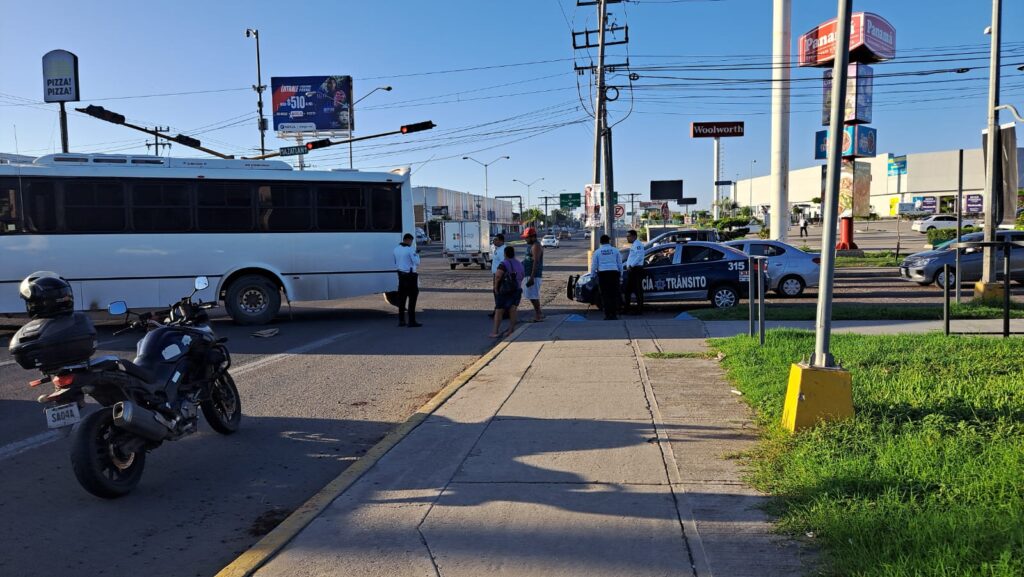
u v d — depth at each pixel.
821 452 5.04
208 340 6.41
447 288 24.56
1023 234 19.33
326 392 8.74
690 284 15.99
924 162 109.44
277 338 13.31
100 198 14.49
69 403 5.00
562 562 3.83
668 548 3.93
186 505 5.14
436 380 9.38
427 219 92.19
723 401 7.20
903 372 7.38
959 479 4.31
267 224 15.40
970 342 8.94
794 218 111.56
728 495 4.66
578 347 10.88
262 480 5.66
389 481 5.19
